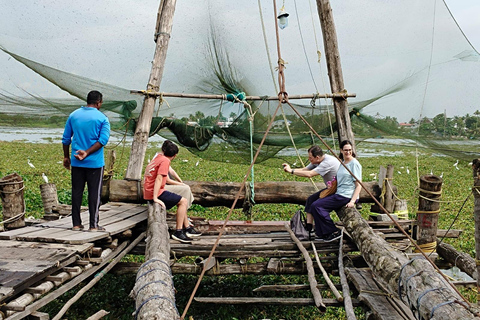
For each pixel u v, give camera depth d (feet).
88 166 18.31
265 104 24.75
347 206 19.93
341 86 24.64
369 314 14.47
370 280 16.57
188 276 23.39
